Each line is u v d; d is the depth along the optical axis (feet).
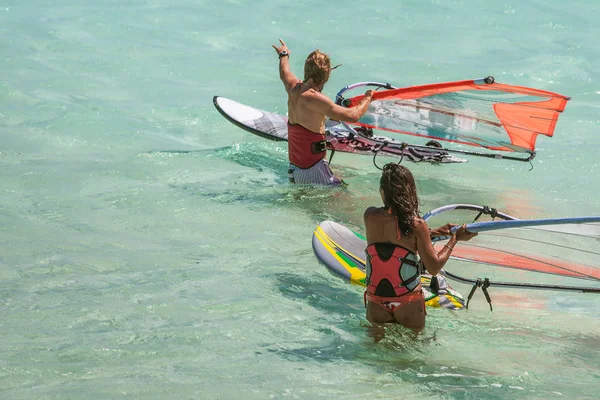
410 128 97.81
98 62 145.28
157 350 55.16
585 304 67.97
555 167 105.50
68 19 171.32
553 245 65.46
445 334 60.49
